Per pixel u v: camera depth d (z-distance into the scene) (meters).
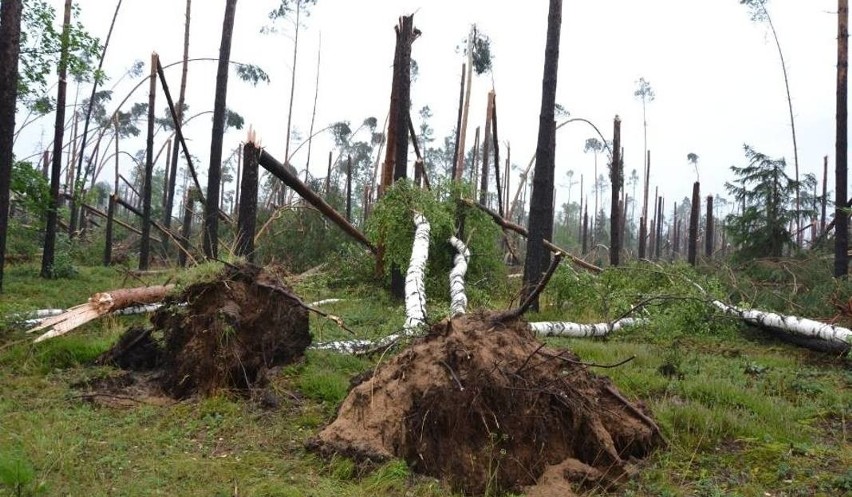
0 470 4.00
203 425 5.42
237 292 6.68
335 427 4.89
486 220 13.57
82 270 16.11
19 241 18.05
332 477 4.45
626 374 7.08
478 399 4.72
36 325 8.25
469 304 11.25
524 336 5.45
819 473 4.71
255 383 6.42
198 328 6.47
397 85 13.52
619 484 4.58
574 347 8.51
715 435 5.45
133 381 6.54
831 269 14.03
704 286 11.33
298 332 7.14
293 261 16.48
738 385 6.90
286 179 12.02
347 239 16.66
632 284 11.83
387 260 12.89
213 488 4.21
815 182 18.12
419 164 15.79
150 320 6.99
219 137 13.57
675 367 7.43
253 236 10.76
